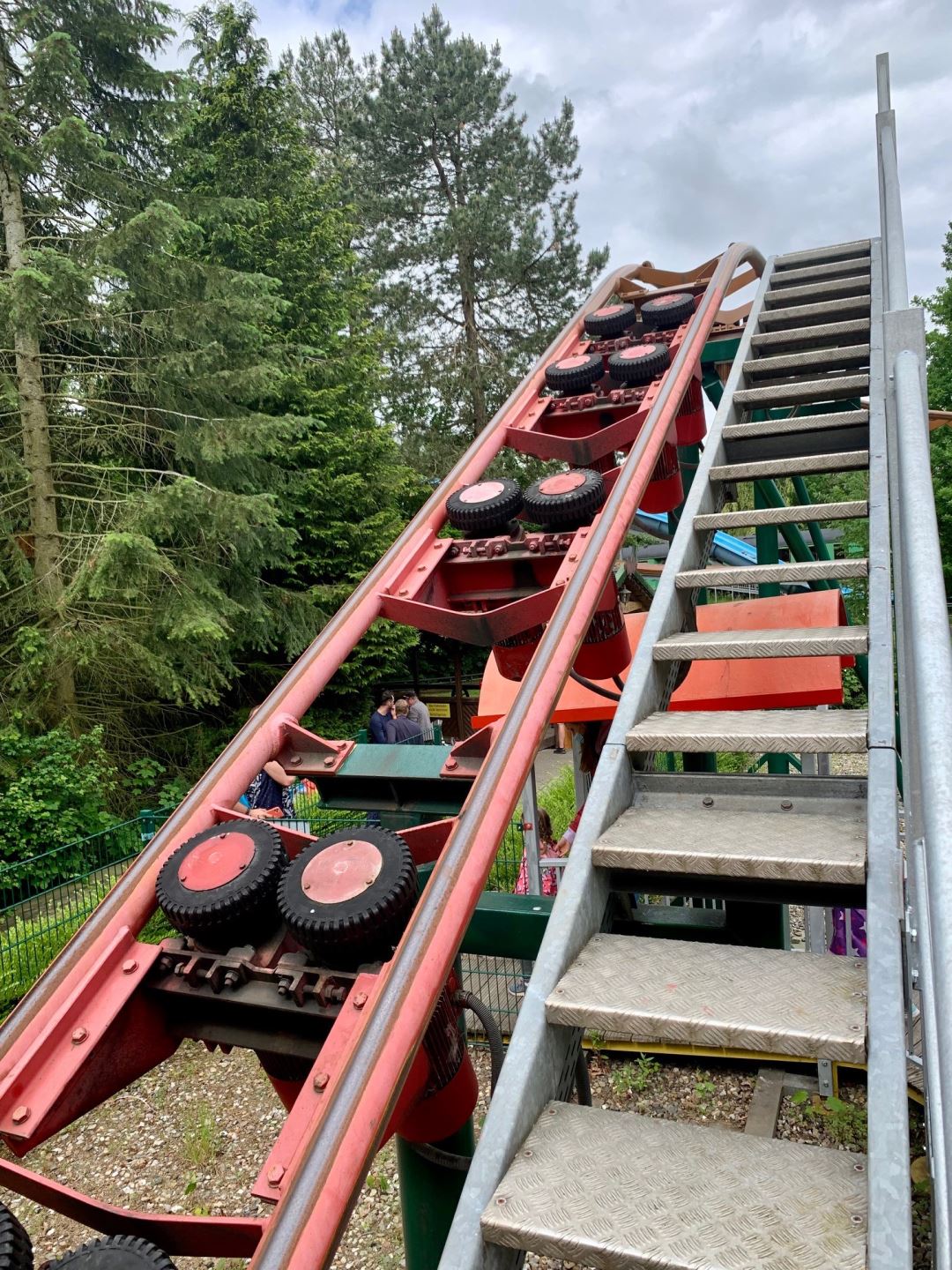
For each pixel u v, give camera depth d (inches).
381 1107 58.0
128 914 82.4
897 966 57.6
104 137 459.8
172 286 438.3
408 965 66.6
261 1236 56.6
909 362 101.7
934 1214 36.7
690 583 110.5
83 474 436.5
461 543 151.6
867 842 67.9
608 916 82.3
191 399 472.1
